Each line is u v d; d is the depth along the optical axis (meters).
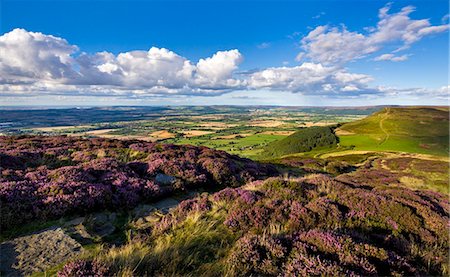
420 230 8.34
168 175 15.18
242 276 5.77
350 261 5.81
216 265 6.23
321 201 9.66
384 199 9.91
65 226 8.47
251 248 6.38
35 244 7.14
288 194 10.85
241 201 10.23
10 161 16.08
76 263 5.52
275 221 8.70
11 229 8.07
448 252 7.30
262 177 19.92
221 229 8.53
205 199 11.22
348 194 10.68
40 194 9.91
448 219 8.95
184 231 8.32
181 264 6.26
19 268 6.01
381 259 6.07
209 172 16.86
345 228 8.08
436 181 24.08
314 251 6.28
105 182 12.39
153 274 5.81
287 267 5.76
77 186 10.77
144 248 6.81
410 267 6.08
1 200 9.07
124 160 19.38
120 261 5.89
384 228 8.51
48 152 19.77
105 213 10.09
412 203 10.02
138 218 9.87
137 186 12.16
